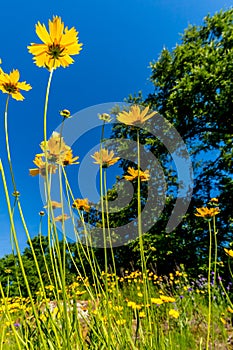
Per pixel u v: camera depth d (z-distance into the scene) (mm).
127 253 10180
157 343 1024
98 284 1037
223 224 10008
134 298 4188
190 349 2170
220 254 8836
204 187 11461
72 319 943
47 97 836
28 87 1156
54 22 990
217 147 11875
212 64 10820
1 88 1118
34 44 981
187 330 2375
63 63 1018
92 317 1080
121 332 1066
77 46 1011
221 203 10320
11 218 714
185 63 11906
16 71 1133
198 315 3057
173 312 2184
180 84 11086
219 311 3334
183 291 5152
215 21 12453
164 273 9547
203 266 7934
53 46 984
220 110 10797
